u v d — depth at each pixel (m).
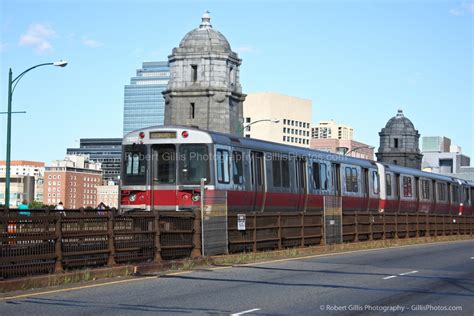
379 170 42.69
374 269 20.33
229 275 17.92
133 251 18.02
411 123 112.81
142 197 25.11
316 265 21.42
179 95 65.06
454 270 20.36
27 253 14.72
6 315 11.28
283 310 12.22
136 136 25.52
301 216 27.36
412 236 40.06
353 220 32.25
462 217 50.66
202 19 66.94
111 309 11.98
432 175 52.97
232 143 26.08
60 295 13.64
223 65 65.06
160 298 13.41
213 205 21.53
